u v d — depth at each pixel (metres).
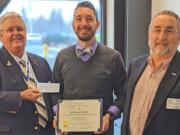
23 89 2.50
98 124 2.46
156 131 2.07
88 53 2.54
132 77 2.29
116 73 2.58
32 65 2.65
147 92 2.16
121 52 3.97
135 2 3.79
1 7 3.62
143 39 3.81
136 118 2.17
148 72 2.21
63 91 2.62
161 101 2.06
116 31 3.99
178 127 2.06
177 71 2.09
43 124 2.60
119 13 3.97
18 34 2.51
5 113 2.49
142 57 2.35
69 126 2.49
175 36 2.12
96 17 2.55
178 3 3.27
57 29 3.96
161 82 2.11
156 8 3.67
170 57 2.15
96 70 2.52
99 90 2.50
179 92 2.04
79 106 2.49
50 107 2.64
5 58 2.54
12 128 2.48
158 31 2.13
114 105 2.53
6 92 2.45
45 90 2.61
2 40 2.55
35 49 3.85
